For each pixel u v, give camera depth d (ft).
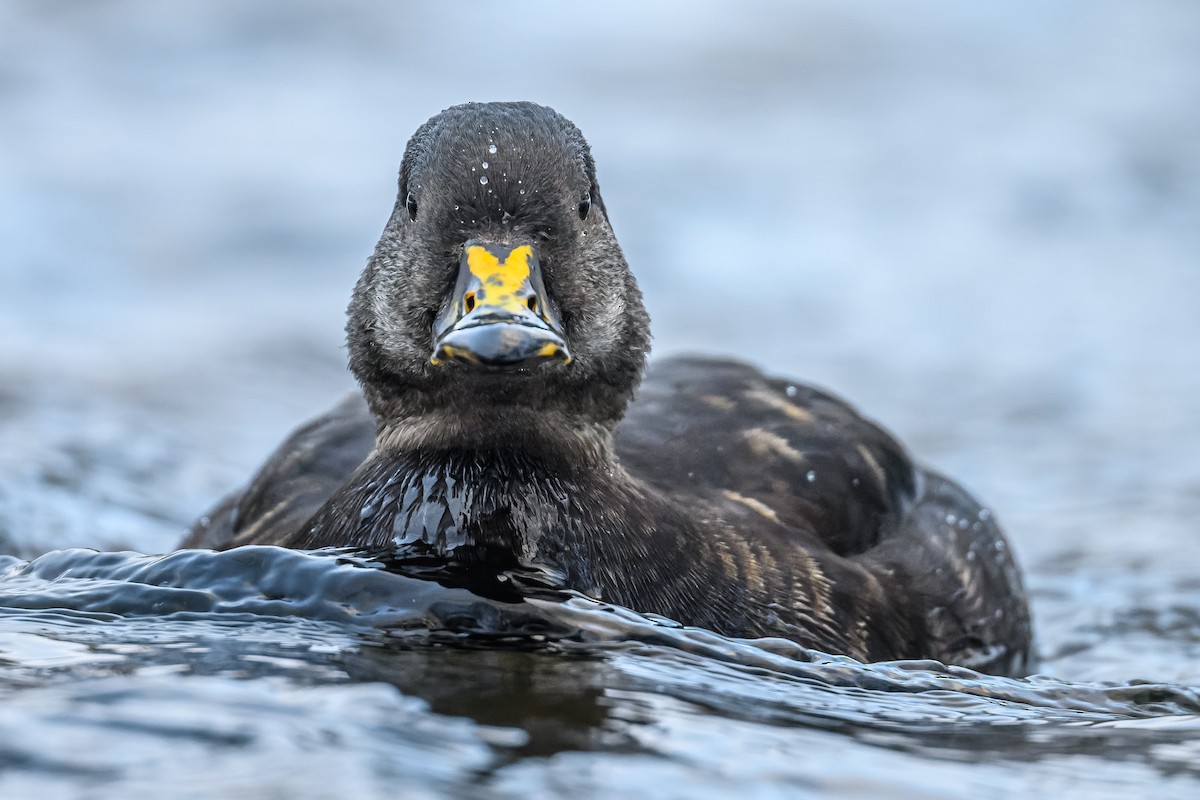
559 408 24.16
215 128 87.20
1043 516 42.24
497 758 16.19
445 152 23.99
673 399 29.99
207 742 16.08
